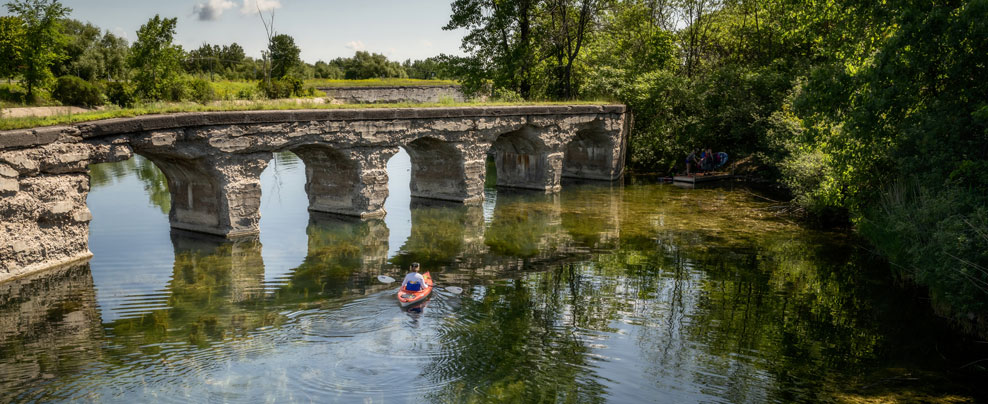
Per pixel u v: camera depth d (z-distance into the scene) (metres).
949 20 15.15
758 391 10.66
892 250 16.38
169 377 10.70
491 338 12.69
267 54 51.12
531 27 43.84
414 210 27.52
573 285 16.66
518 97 39.81
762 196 31.83
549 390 10.49
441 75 45.91
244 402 9.80
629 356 12.03
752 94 38.84
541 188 34.22
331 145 23.19
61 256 17.45
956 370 11.61
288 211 26.61
